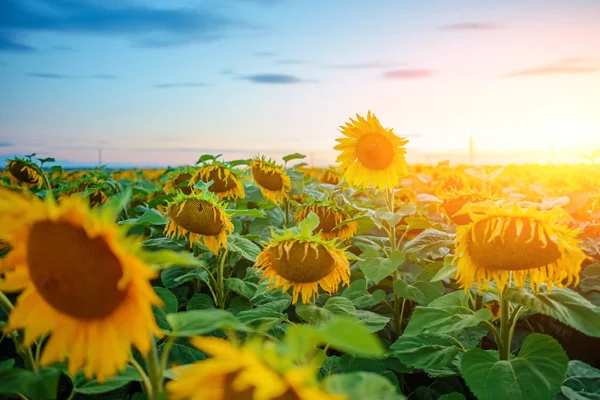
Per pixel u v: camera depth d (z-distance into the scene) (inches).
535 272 45.8
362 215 82.9
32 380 34.1
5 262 27.9
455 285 90.1
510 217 44.4
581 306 44.7
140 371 31.9
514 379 44.1
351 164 87.9
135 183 165.0
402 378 69.3
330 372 57.2
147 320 25.8
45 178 111.7
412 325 49.9
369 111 86.4
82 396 58.0
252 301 69.4
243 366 21.7
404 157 85.7
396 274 79.4
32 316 28.1
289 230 54.6
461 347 57.6
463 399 49.6
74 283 26.7
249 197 107.2
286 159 109.7
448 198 84.2
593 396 55.3
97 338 27.2
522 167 218.7
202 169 92.1
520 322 89.4
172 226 68.9
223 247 74.2
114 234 24.1
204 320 32.4
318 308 57.2
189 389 23.3
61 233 26.7
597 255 99.4
